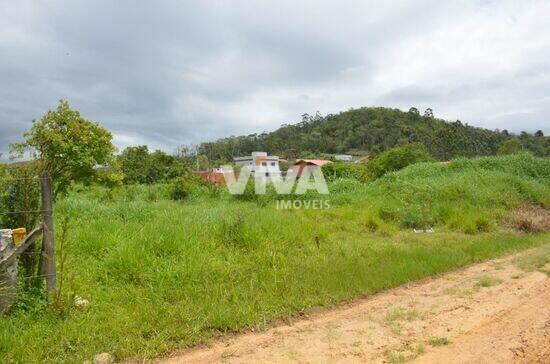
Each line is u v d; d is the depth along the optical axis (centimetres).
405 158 3047
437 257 860
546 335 479
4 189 573
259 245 888
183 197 1958
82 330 480
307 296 619
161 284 632
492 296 630
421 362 423
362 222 1303
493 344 461
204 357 447
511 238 1117
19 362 415
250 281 671
